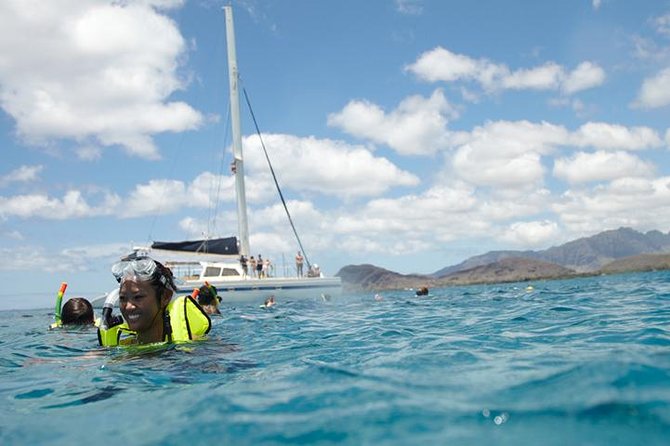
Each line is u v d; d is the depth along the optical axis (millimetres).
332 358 4020
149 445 2047
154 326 4891
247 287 22109
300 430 2102
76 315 8820
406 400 2434
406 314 9836
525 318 7336
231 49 26297
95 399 2932
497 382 2727
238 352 4500
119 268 4887
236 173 25422
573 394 2359
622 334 4762
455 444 1859
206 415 2375
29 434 2299
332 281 24547
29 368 4195
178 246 23000
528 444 1816
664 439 1797
